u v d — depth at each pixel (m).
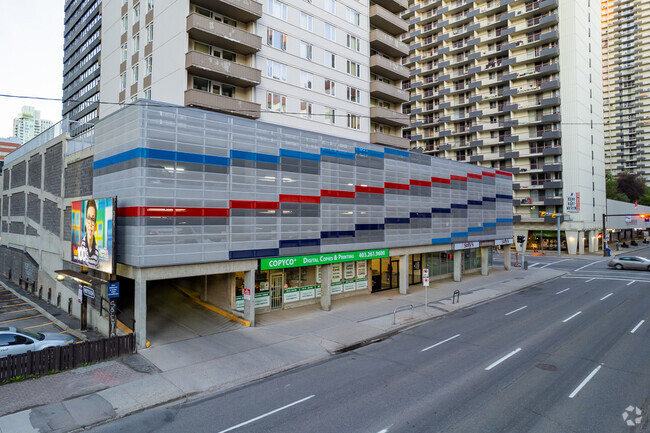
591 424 8.84
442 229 29.31
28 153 30.30
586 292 26.39
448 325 18.36
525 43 59.78
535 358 13.34
